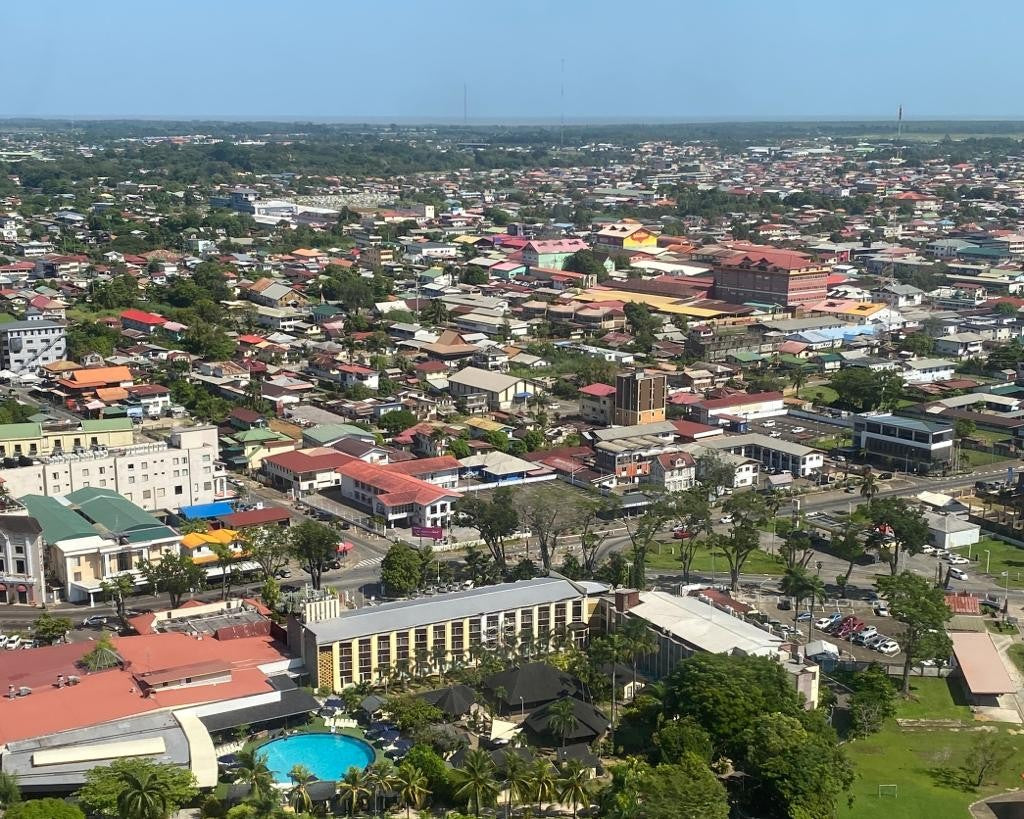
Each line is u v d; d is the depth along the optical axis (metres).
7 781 180.25
